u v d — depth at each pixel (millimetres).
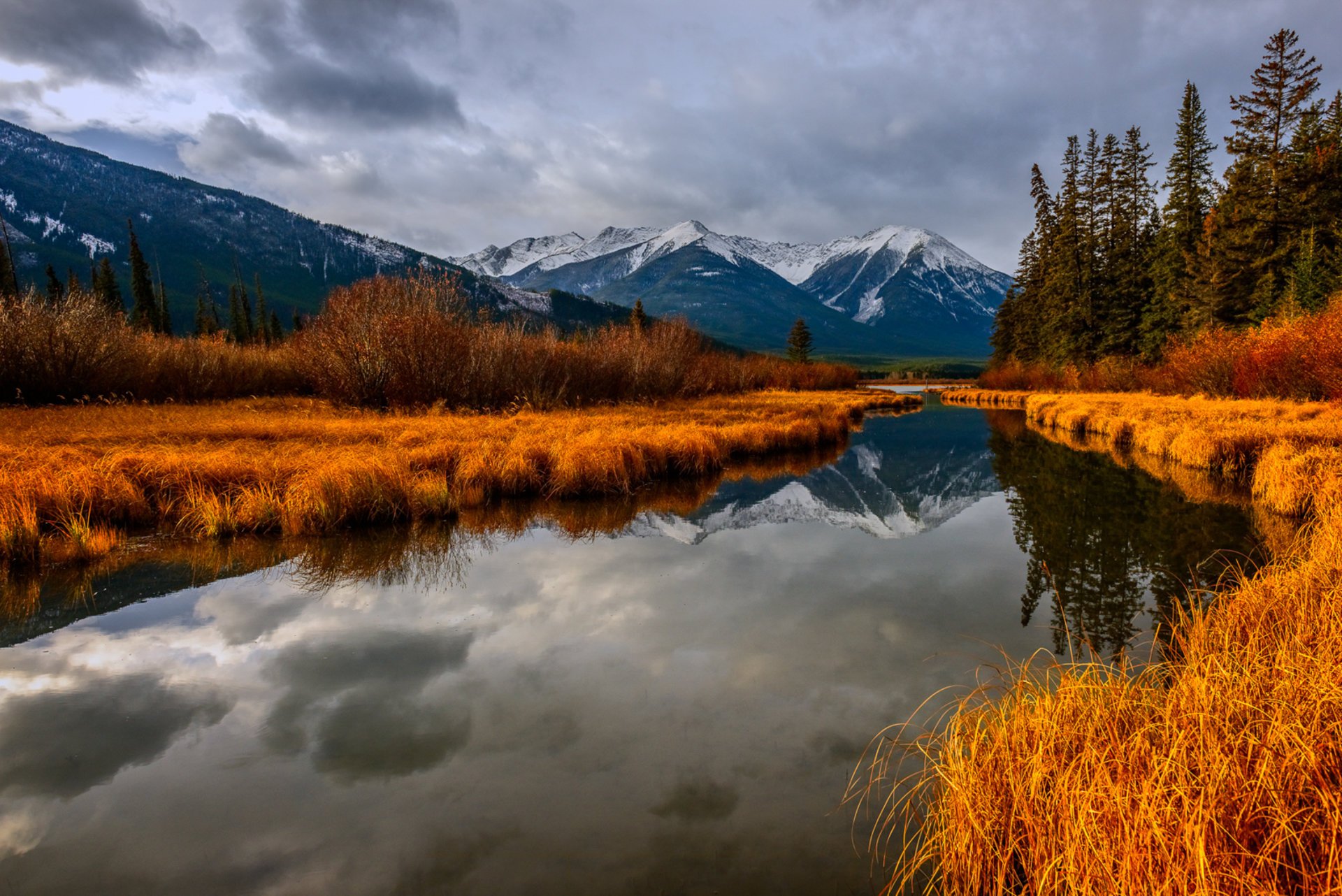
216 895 2773
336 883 2852
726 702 4555
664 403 26578
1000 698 4141
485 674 4992
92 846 3076
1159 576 7477
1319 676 3051
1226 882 2131
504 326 23219
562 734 4137
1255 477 11320
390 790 3543
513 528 9594
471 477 10969
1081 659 5152
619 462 12164
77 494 8406
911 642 5637
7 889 2781
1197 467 14156
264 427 13883
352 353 18984
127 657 5207
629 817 3303
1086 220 42469
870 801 3438
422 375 19297
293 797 3479
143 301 56969
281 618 6062
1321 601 4434
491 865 2967
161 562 7496
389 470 9805
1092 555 8469
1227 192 32875
